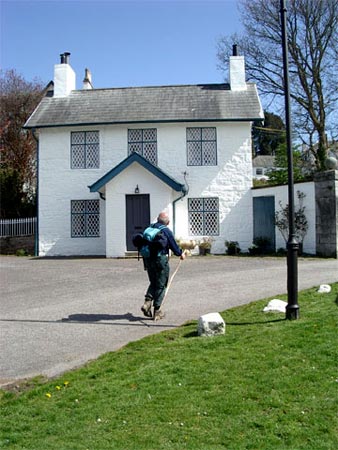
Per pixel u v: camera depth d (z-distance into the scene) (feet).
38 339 24.23
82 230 72.79
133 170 67.15
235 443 13.44
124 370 19.07
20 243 77.92
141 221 66.90
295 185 63.05
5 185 90.89
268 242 67.21
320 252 59.72
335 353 19.24
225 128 71.51
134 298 34.32
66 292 37.96
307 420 14.53
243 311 27.94
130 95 77.82
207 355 20.01
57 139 73.67
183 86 78.95
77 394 16.93
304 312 26.07
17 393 17.56
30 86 120.67
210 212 71.10
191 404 15.74
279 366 18.38
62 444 13.67
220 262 56.29
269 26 100.94
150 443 13.58
